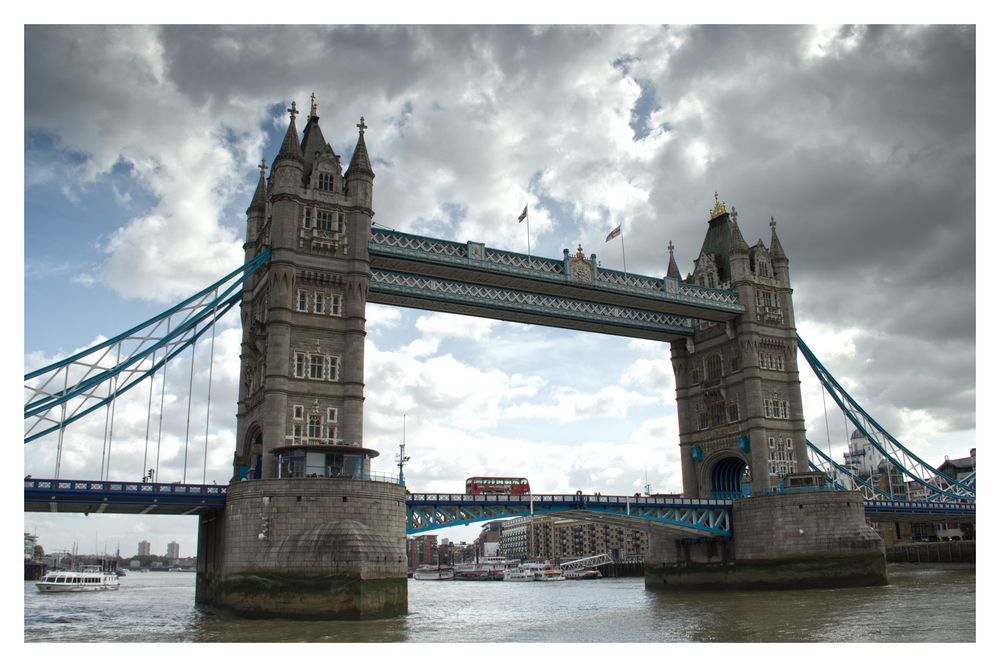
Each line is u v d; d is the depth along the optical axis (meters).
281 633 51.94
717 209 108.06
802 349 105.12
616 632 54.38
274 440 66.38
